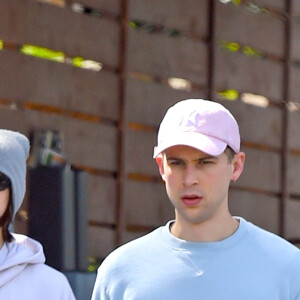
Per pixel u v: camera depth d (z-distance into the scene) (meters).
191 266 14.05
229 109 33.88
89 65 30.34
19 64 27.20
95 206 29.41
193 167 14.05
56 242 23.28
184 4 32.44
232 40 34.12
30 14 27.55
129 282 14.23
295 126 36.56
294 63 36.81
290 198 36.75
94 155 29.39
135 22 31.05
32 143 27.12
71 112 28.72
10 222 14.96
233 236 14.16
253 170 34.78
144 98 30.94
